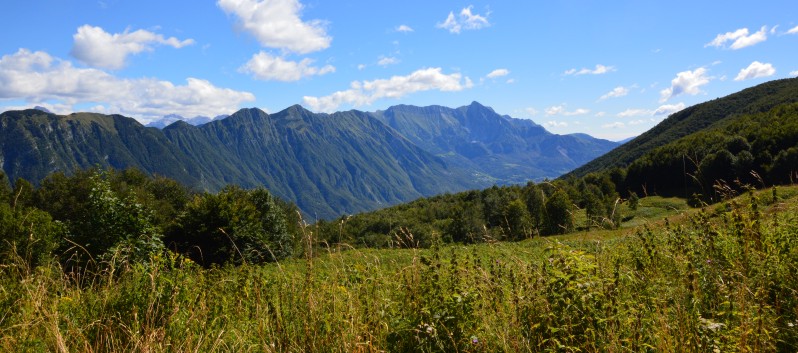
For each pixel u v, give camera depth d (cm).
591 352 284
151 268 453
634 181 6675
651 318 312
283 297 441
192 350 336
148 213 1201
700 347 265
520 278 410
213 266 580
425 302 374
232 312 443
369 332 344
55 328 327
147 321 351
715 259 386
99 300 407
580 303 314
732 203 466
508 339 316
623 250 536
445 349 328
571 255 357
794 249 363
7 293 417
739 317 289
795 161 3028
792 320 298
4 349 330
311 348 342
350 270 511
